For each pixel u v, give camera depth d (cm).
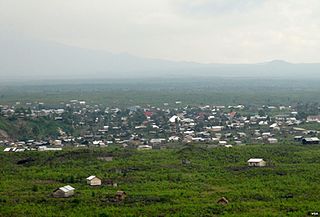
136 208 9475
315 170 13362
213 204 9862
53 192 10550
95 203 9894
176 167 14100
